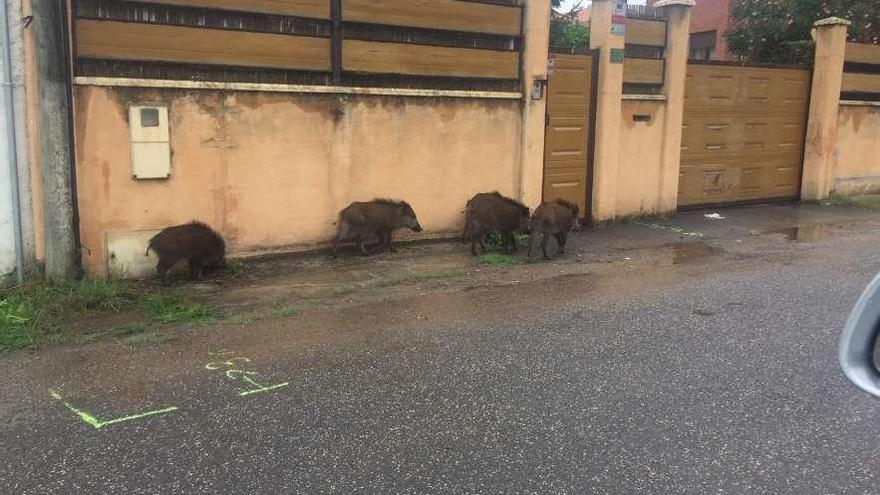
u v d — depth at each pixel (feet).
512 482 11.23
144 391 14.49
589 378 15.38
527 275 24.89
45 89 20.06
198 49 22.95
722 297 21.94
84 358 16.33
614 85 33.32
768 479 11.41
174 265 22.98
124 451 12.03
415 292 22.44
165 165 22.88
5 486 10.91
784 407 14.03
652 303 21.25
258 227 25.13
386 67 26.84
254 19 23.81
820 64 41.91
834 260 27.53
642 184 36.11
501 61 29.55
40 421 13.10
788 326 19.03
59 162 20.49
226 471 11.45
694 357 16.69
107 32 21.45
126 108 22.00
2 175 20.43
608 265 26.58
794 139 42.88
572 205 28.37
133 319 19.21
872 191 46.47
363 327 18.81
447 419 13.38
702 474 11.53
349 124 26.35
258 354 16.69
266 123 24.61
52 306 19.33
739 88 39.63
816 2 46.80
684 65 35.86
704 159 39.24
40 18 19.71
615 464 11.82
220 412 13.57
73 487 10.92
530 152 30.71
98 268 22.21
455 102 28.71
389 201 26.78
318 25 25.12
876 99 45.14
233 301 21.09
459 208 29.68
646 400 14.30
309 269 24.95
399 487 11.05
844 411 13.87
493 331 18.51
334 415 13.50
